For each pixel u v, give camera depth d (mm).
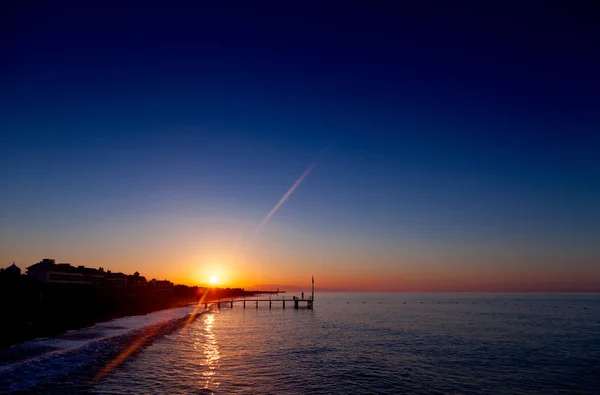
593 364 39688
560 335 62281
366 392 28516
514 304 187750
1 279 62312
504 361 40750
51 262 96375
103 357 37531
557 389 30703
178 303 149500
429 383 31453
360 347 48000
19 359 34781
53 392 25781
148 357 38625
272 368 35031
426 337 58406
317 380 31281
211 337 55594
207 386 28531
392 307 154750
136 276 150250
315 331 65000
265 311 122812
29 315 54094
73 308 67938
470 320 89438
